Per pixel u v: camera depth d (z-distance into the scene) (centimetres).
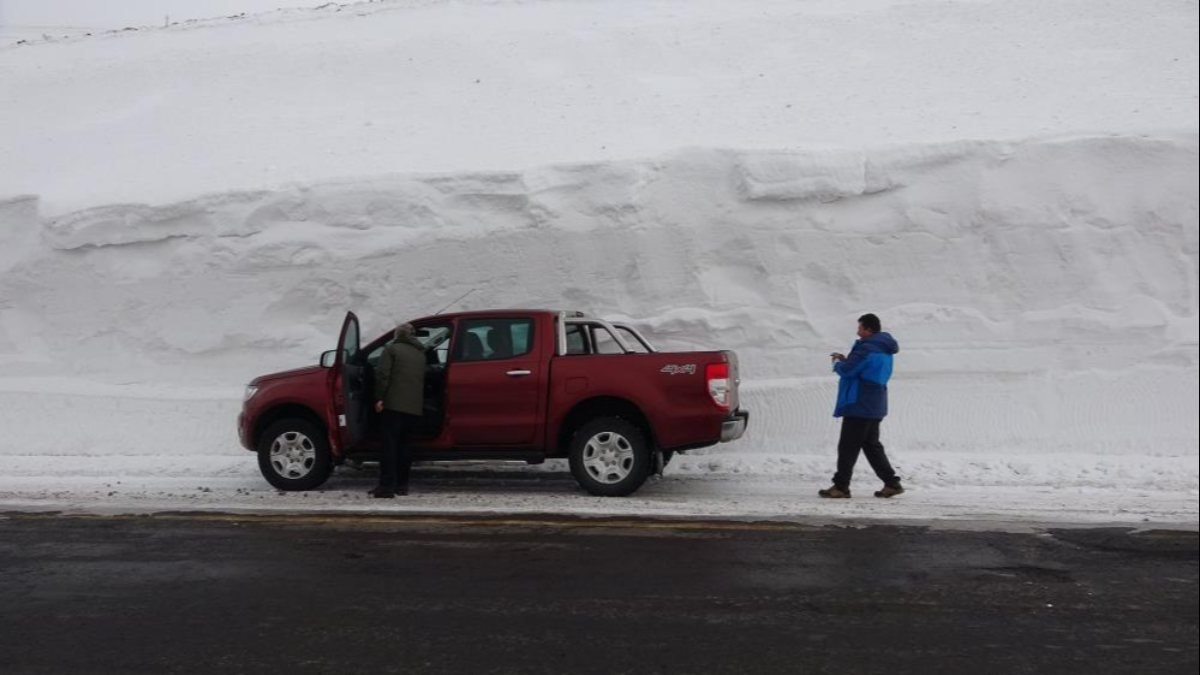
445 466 1123
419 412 936
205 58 2058
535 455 948
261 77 1920
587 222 1261
